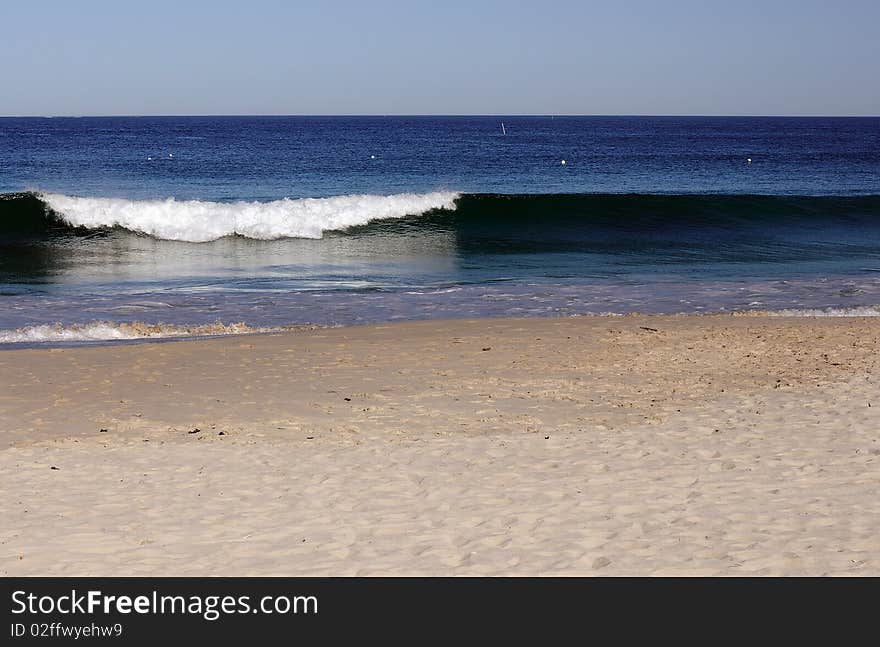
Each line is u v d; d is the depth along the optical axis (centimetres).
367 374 1115
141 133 14400
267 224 2698
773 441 795
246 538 588
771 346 1256
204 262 2278
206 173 5488
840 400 940
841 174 5809
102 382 1081
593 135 15088
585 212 2988
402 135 14362
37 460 774
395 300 1752
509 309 1672
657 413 915
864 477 688
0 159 7081
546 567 536
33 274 2081
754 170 6288
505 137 13788
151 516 628
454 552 559
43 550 570
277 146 9975
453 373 1118
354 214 2825
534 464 740
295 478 711
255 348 1266
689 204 3122
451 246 2573
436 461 755
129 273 2095
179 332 1447
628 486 677
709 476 699
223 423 902
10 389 1048
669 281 2014
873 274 2144
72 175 5278
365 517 620
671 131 17825
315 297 1778
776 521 598
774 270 2217
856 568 524
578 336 1345
